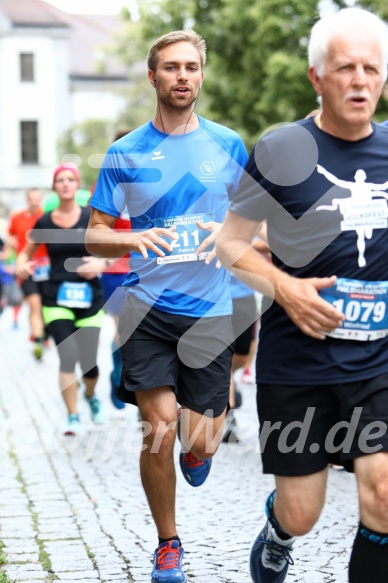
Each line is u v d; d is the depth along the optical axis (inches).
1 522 415.2
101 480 496.4
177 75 344.5
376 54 248.1
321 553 361.7
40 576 338.6
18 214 1162.0
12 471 518.9
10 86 4222.4
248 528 400.5
